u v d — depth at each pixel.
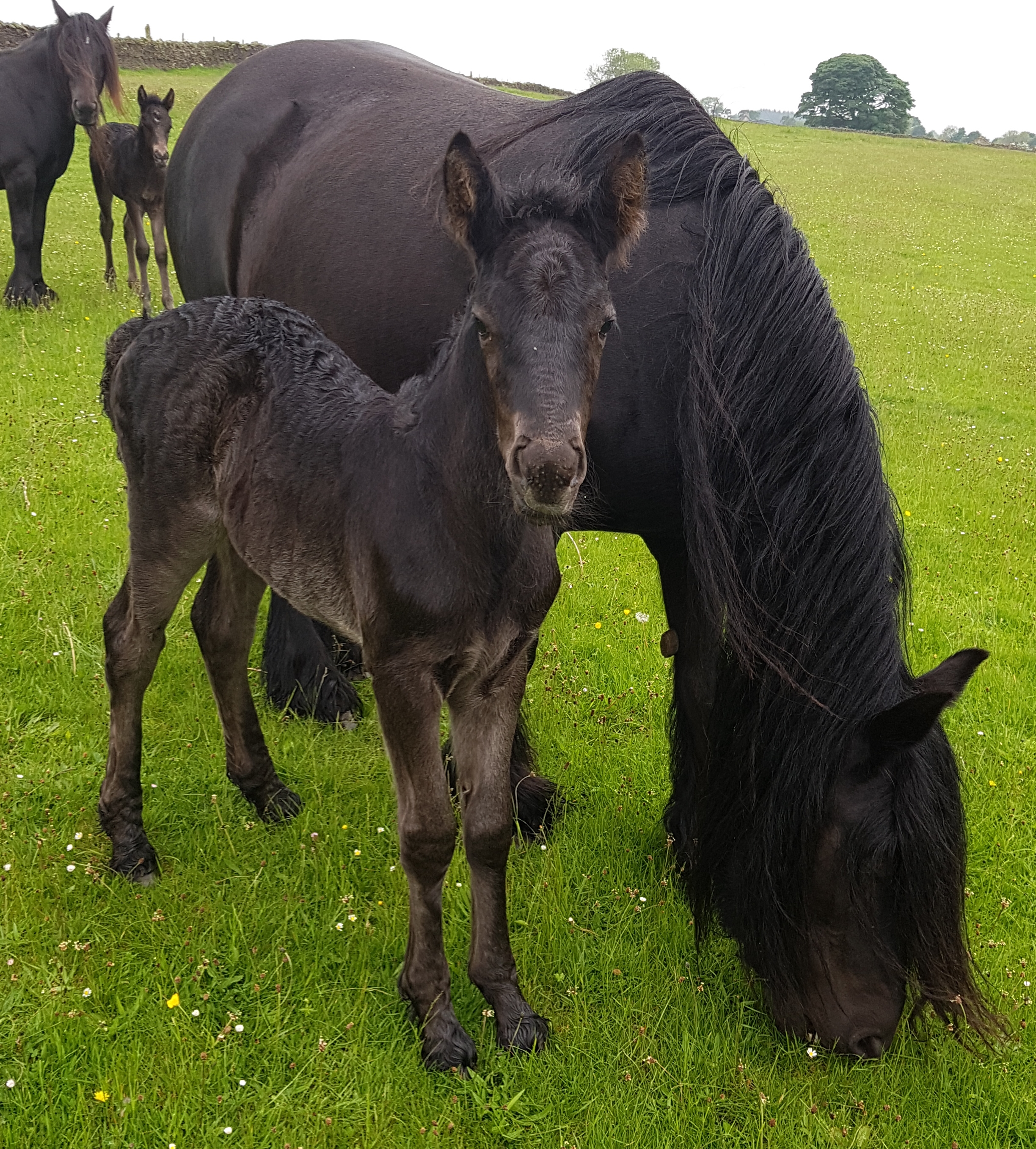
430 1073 2.66
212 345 3.09
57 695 4.02
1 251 10.92
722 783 2.87
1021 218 21.98
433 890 2.65
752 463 2.75
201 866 3.31
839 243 17.69
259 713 4.21
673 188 3.03
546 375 2.06
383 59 4.50
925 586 5.72
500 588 2.51
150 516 3.14
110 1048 2.58
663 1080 2.67
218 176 4.61
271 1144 2.41
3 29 23.36
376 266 3.61
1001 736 4.36
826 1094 2.68
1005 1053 2.82
